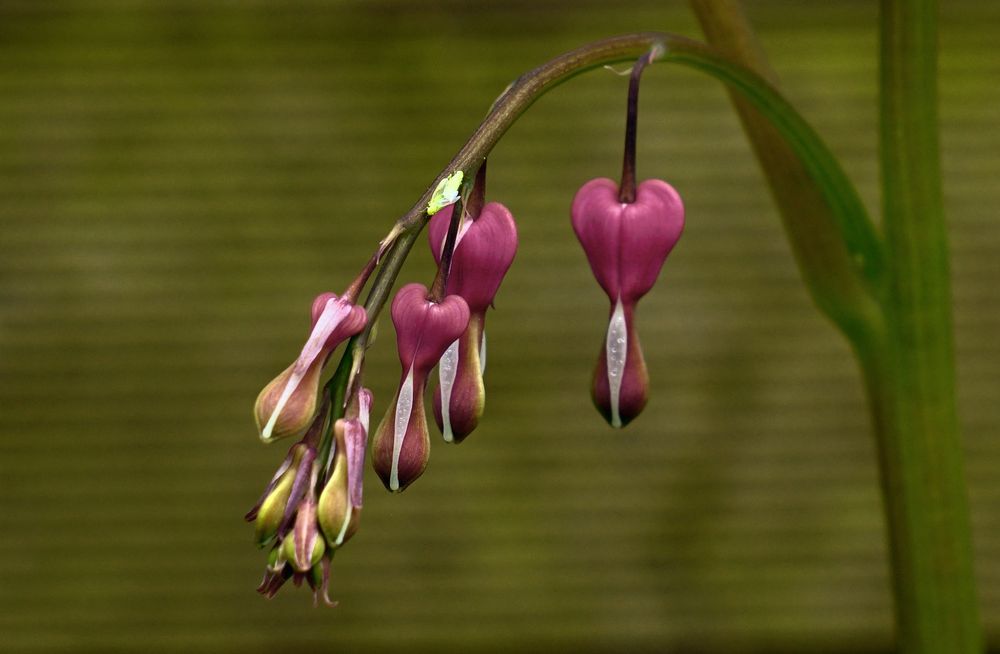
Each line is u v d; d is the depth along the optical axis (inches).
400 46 34.1
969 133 33.6
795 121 18.8
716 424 34.7
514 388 34.7
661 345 34.5
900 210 19.5
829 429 34.6
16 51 34.2
